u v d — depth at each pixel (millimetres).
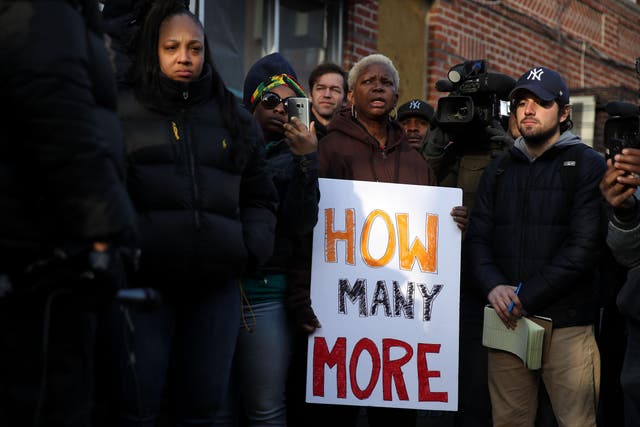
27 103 2629
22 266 2734
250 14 9656
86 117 2697
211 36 9188
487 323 5508
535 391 5492
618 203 4441
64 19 2721
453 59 12211
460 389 5957
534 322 5320
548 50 14242
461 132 6250
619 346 5820
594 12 15453
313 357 5277
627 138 4539
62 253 2717
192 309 4141
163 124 4051
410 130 7668
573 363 5320
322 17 10562
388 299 5383
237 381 5035
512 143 6242
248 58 9664
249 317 4945
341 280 5340
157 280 4000
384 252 5402
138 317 3916
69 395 2812
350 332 5324
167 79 4055
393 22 11445
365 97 5605
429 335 5410
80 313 2840
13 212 2691
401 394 5355
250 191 4480
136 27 4242
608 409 5891
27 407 2705
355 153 5594
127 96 4070
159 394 4035
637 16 16875
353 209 5395
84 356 2871
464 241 5793
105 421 3992
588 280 5414
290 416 5566
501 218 5582
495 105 6215
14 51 2643
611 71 15953
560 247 5402
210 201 4051
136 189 3963
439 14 11930
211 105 4199
